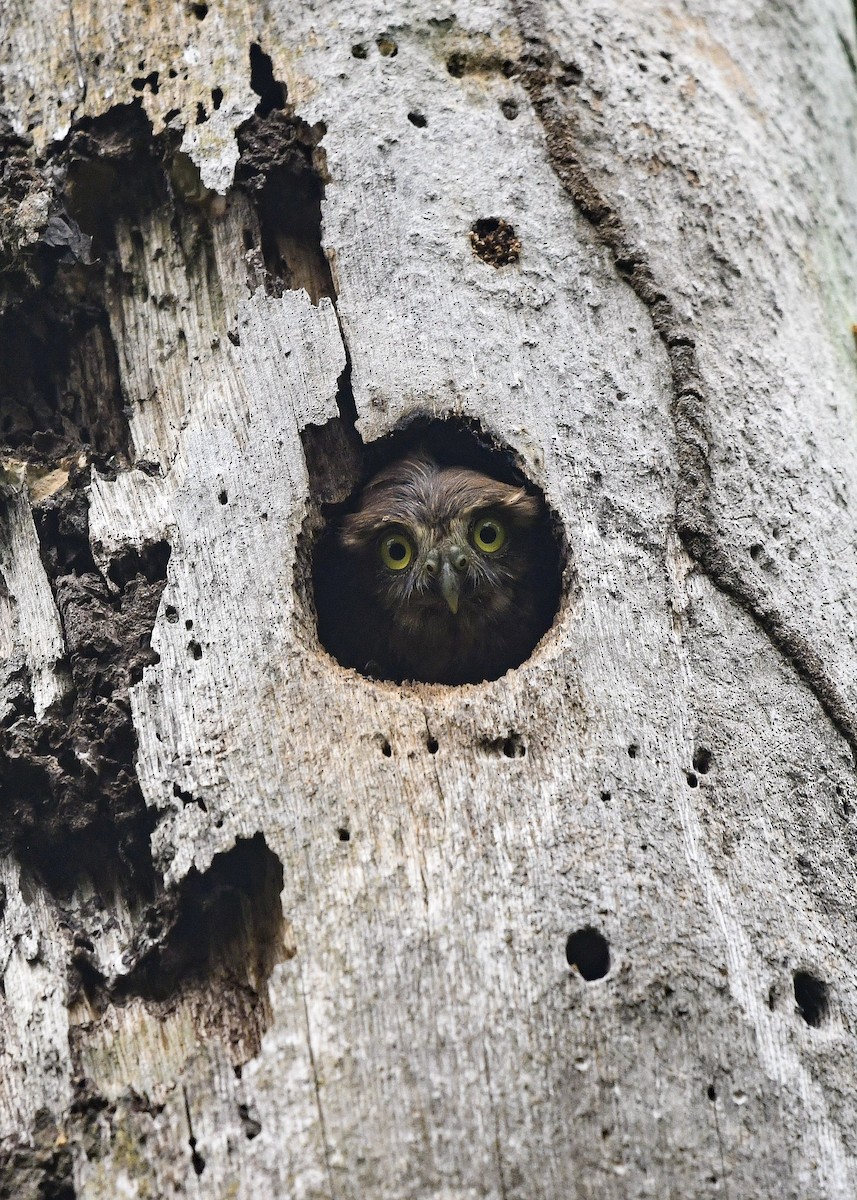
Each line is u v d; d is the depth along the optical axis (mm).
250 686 7145
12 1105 6477
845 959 6871
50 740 7406
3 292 8320
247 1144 6172
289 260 8219
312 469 7941
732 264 8617
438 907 6523
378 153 8164
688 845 6844
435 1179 5996
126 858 7148
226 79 8367
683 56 9398
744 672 7418
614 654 7215
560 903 6539
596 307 8086
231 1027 6605
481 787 6832
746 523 7777
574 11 8961
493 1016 6293
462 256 8008
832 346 9148
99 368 8320
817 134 10320
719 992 6504
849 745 7484
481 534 9250
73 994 6762
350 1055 6254
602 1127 6125
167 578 7496
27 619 7715
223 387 7918
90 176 8406
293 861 6703
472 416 7754
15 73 8688
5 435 8219
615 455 7715
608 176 8438
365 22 8508
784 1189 6180
